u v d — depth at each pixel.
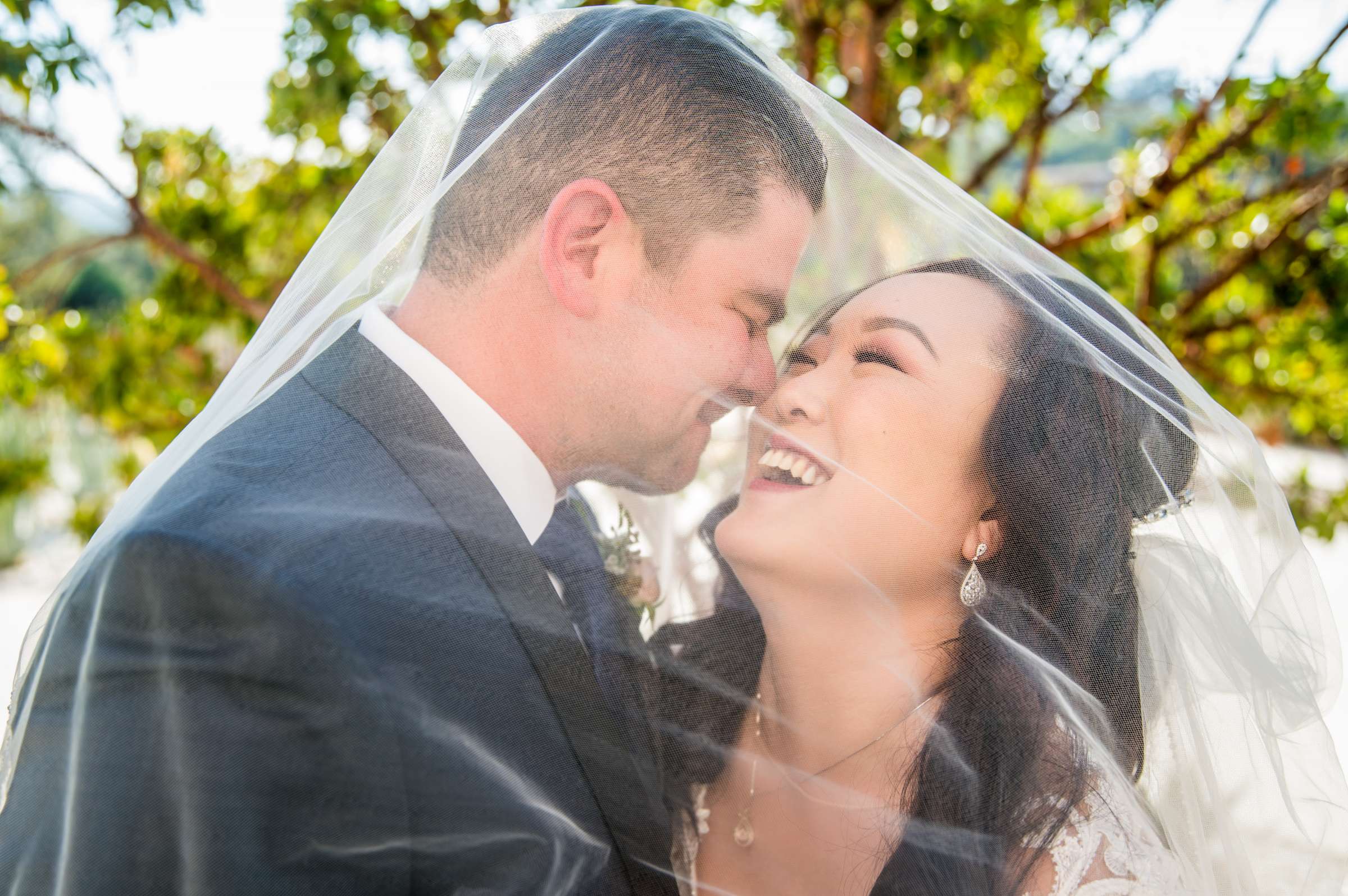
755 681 1.35
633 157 1.32
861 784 1.33
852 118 1.45
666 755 1.33
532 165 1.33
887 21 3.61
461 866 1.14
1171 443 1.43
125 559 1.12
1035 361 1.38
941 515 1.35
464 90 1.47
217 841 1.04
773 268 1.34
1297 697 1.39
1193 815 1.36
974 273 1.41
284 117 4.29
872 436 1.34
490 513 1.23
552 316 1.31
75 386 5.18
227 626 1.09
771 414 1.35
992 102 4.51
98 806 1.04
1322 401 4.78
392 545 1.16
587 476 1.34
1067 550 1.36
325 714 1.08
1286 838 1.37
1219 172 4.61
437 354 1.32
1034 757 1.32
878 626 1.34
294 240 4.96
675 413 1.34
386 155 1.48
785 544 1.34
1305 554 1.45
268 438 1.25
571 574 1.31
